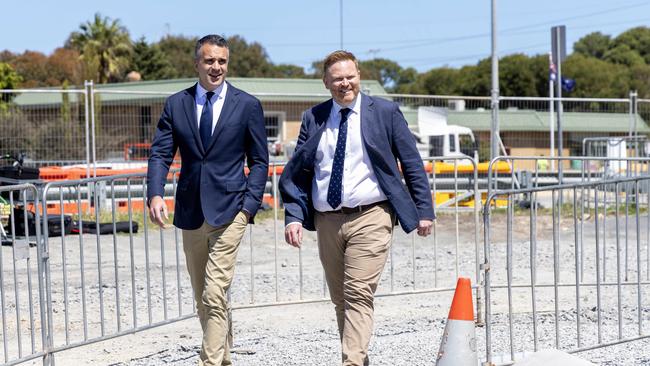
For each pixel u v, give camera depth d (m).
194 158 7.93
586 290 13.94
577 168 33.00
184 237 8.16
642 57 118.06
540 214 24.23
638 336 9.46
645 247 19.39
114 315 12.15
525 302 12.77
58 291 13.87
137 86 47.78
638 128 31.70
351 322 7.45
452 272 16.20
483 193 25.09
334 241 7.73
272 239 21.02
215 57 7.90
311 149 7.70
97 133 28.61
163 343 10.45
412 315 11.95
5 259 16.75
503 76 95.75
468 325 7.20
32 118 29.80
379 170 7.58
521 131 33.84
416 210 7.67
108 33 82.12
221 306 7.89
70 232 18.42
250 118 8.04
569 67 93.12
